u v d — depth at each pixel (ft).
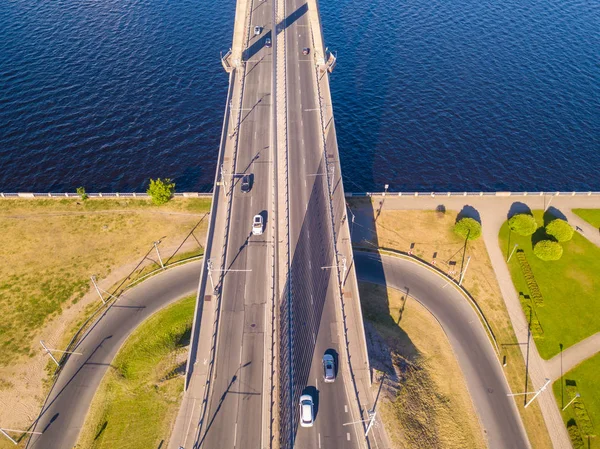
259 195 323.98
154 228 357.61
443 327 302.86
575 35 572.92
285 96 387.55
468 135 448.65
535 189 402.72
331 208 315.17
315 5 429.38
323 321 264.31
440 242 351.46
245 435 226.38
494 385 275.80
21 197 373.40
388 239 352.08
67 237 348.79
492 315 308.60
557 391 273.33
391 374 266.98
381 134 451.12
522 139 444.14
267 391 240.12
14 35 546.67
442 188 404.36
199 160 422.00
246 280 281.95
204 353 253.65
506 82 504.84
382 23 600.39
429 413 256.73
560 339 296.71
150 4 625.82
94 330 295.48
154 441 239.50
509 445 251.80
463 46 557.74
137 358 283.79
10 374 271.90
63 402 261.85
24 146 420.36
